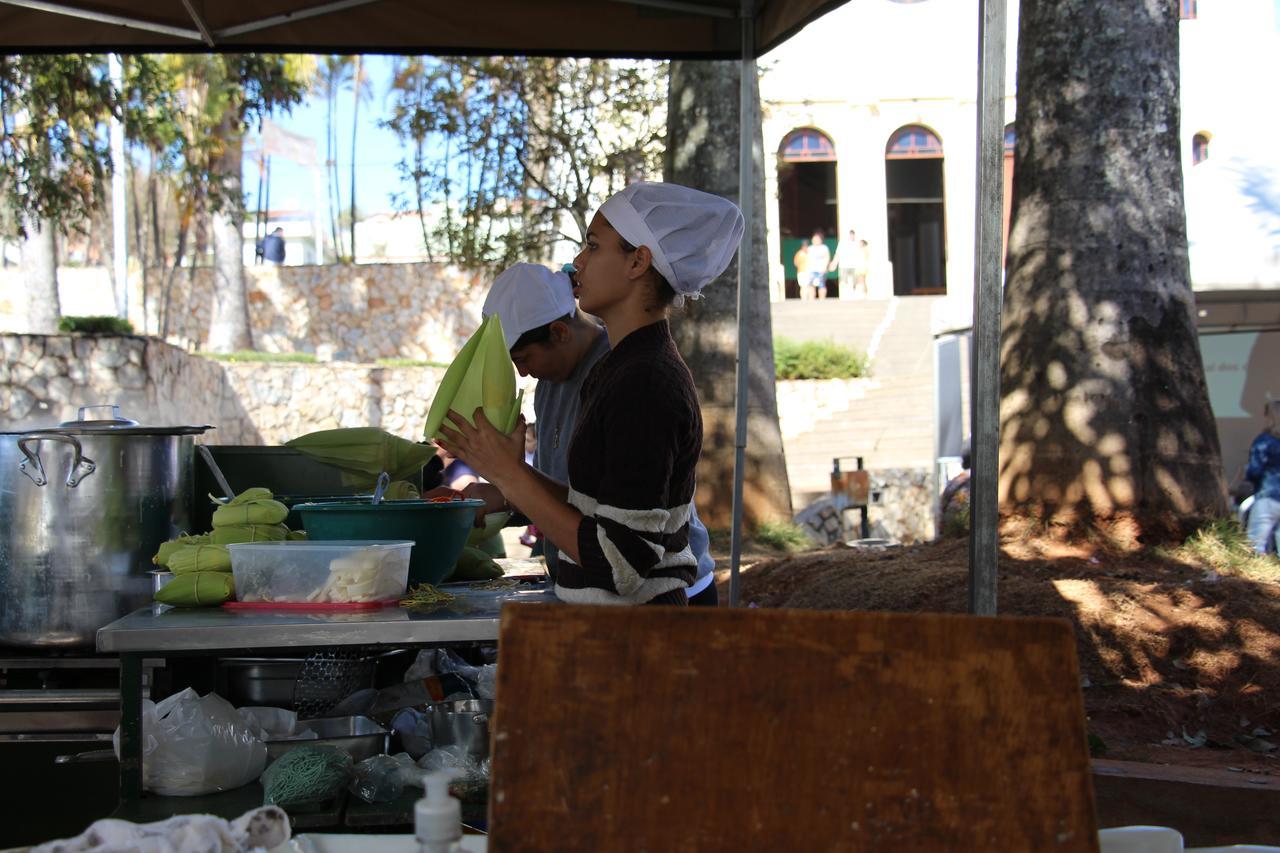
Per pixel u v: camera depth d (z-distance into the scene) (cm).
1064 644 138
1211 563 591
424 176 1459
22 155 1369
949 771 136
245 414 1858
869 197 2653
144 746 261
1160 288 632
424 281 2256
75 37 488
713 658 139
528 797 137
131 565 331
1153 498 614
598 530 222
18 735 323
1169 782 402
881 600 597
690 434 233
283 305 2269
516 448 238
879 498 1569
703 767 137
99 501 327
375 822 254
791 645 139
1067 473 624
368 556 268
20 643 328
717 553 914
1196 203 1016
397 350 2261
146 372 1488
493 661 383
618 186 1473
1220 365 1212
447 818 138
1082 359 627
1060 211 640
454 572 348
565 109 1456
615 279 245
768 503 982
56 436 324
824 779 136
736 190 970
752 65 490
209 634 245
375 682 354
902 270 3256
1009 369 657
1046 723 137
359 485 348
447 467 587
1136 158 637
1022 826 134
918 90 2650
